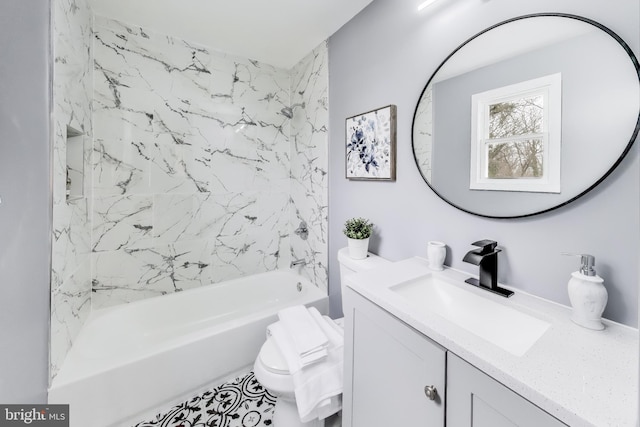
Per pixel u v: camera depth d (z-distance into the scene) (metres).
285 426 1.31
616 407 0.48
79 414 1.25
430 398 0.73
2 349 1.12
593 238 0.82
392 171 1.50
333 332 1.44
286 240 2.70
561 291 0.89
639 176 0.73
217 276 2.36
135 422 1.42
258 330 1.80
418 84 1.36
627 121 0.74
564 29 0.86
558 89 0.87
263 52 2.29
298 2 1.65
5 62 1.11
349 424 1.09
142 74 1.95
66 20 1.33
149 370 1.44
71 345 1.46
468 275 1.14
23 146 1.14
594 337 0.71
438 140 1.25
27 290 1.16
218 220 2.33
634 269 0.75
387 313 0.89
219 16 1.79
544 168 0.91
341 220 1.98
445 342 0.69
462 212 1.18
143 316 1.96
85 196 1.68
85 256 1.72
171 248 2.14
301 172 2.47
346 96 1.86
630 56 0.74
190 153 2.18
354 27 1.77
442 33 1.23
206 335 1.62
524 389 0.54
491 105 1.05
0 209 1.11
